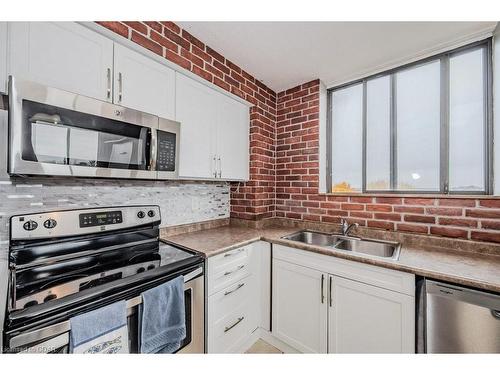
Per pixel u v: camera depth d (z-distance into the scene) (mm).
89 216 1261
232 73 1903
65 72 1032
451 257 1303
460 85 1581
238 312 1608
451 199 1493
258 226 2193
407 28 1453
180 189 1917
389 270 1221
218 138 1864
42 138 930
